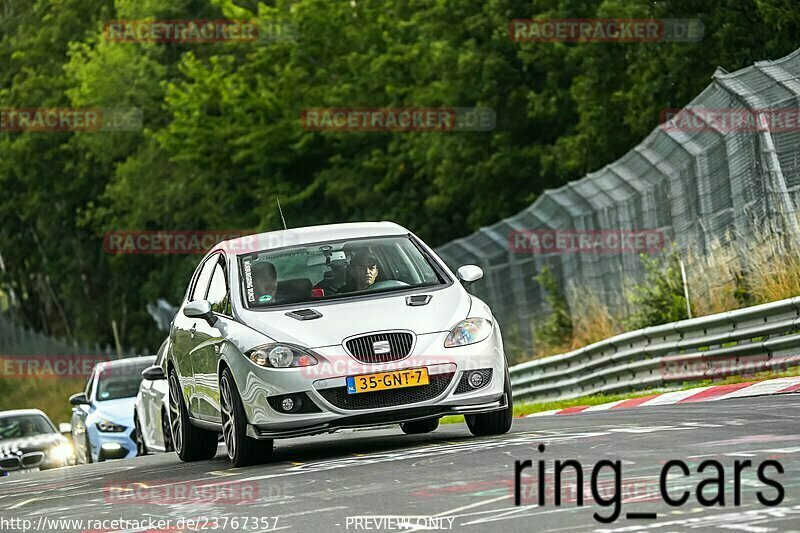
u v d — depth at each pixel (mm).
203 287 43656
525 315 93688
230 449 38500
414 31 161750
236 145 177750
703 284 71438
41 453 80625
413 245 41344
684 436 33062
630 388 67562
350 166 170250
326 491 29453
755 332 57250
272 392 36188
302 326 37156
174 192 196750
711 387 52062
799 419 34969
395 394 36281
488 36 142750
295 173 175625
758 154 64812
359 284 39719
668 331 63719
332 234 41719
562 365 77312
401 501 26734
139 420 69312
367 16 173500
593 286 84188
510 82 140625
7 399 185125
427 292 38844
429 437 41844
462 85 142875
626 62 117375
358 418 36000
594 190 80625
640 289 75625
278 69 174375
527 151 137500
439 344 36688
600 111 117938
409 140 154750
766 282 64688
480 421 38938
